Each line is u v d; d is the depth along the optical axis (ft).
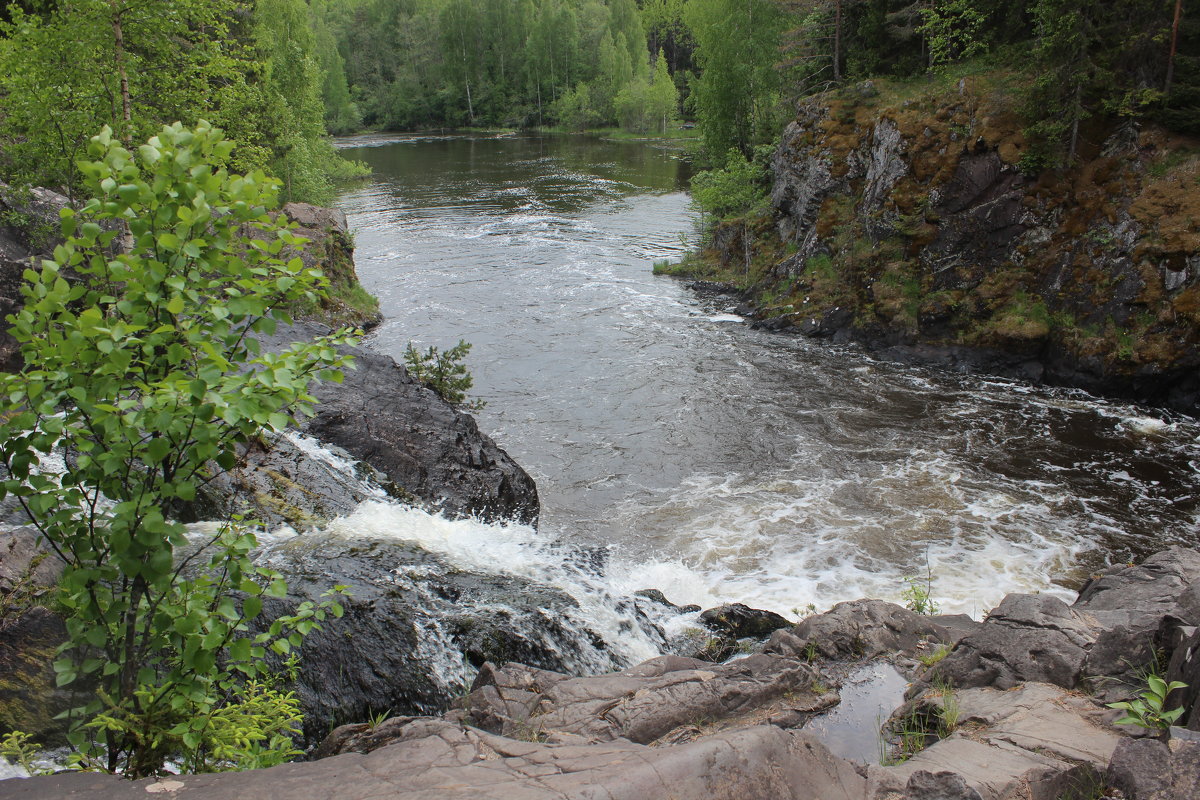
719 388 64.23
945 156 73.26
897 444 53.72
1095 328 63.46
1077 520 43.80
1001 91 72.08
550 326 81.56
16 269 52.54
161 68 55.52
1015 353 67.26
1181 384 59.31
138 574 12.20
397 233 128.77
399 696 23.44
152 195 12.10
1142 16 67.21
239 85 59.31
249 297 12.73
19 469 11.93
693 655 28.89
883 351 72.64
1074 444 53.67
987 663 21.02
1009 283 69.41
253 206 12.96
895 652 24.09
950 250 72.54
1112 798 13.25
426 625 25.81
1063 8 66.33
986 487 47.70
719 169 123.13
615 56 309.01
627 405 60.90
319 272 13.52
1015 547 41.01
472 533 36.86
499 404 61.26
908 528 42.96
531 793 11.51
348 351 46.44
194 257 12.12
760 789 12.36
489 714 19.27
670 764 12.26
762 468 50.42
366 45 353.31
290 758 20.31
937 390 63.98
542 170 199.62
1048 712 17.81
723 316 85.10
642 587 36.11
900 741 18.44
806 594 36.68
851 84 94.27
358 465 39.27
